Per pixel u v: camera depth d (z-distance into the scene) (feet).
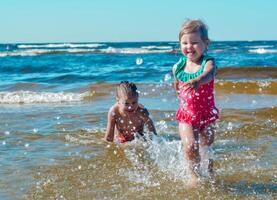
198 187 10.73
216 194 10.20
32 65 72.23
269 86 30.04
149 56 93.86
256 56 86.33
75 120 20.54
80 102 26.84
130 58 87.56
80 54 111.75
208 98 11.81
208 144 11.94
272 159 13.12
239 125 18.34
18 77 49.75
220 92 29.12
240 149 14.56
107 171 12.32
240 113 20.97
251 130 17.40
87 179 11.56
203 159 11.69
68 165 12.96
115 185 11.01
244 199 9.82
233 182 11.06
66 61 83.71
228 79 37.83
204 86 11.69
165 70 51.88
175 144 15.64
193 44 11.91
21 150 14.93
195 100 11.67
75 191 10.59
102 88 32.45
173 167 12.66
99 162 13.32
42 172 12.22
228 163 12.87
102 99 27.71
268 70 42.57
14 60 92.48
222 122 18.99
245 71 42.32
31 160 13.56
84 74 49.21
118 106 16.75
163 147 15.21
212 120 11.93
